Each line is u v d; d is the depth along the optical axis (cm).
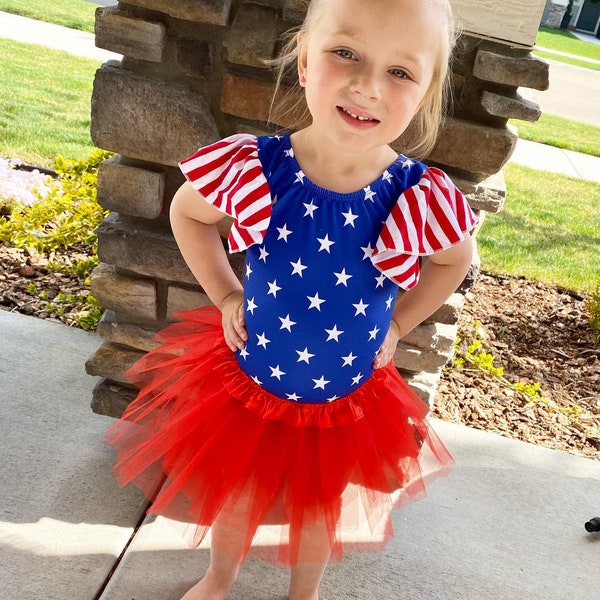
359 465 164
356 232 147
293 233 147
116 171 201
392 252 148
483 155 186
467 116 187
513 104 181
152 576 186
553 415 302
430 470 194
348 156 144
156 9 181
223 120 195
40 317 297
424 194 150
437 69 146
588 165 793
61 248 360
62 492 206
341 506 168
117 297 217
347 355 158
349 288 150
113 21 184
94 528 197
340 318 153
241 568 194
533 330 383
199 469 163
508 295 420
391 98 134
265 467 161
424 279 169
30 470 211
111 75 189
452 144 186
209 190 151
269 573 194
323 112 137
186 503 197
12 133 502
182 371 179
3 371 249
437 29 134
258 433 161
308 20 143
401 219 147
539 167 750
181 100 189
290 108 187
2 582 177
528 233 539
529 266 468
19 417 229
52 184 402
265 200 145
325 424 162
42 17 957
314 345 155
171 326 193
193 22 184
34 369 254
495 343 361
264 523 176
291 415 162
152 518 203
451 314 209
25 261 342
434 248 151
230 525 169
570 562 212
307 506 161
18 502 200
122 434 194
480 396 305
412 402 178
